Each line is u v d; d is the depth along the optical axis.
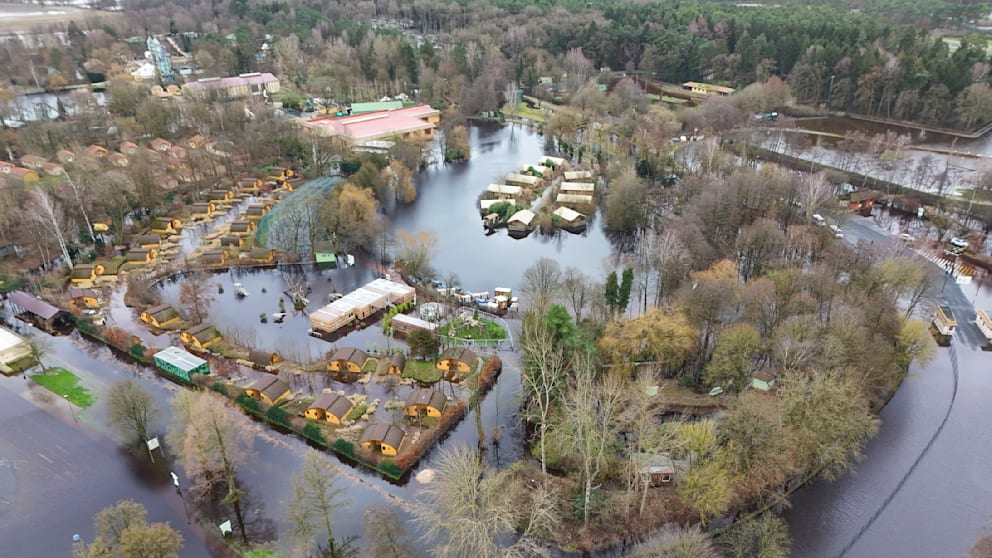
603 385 98.94
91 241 167.75
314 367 119.50
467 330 130.50
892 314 116.19
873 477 95.38
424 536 79.12
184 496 90.94
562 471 96.44
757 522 82.38
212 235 172.50
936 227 169.75
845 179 193.00
